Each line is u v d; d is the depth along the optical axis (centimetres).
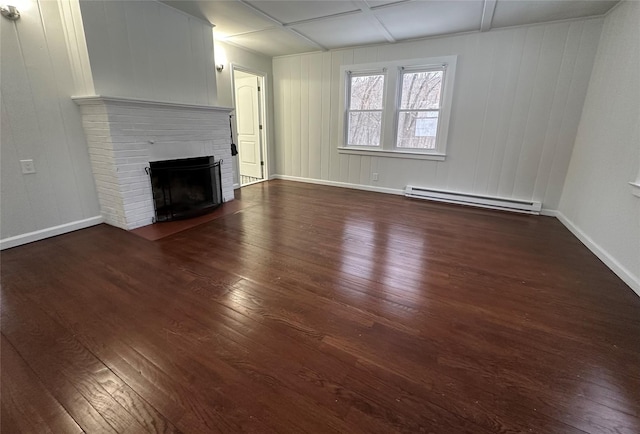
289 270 242
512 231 341
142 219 334
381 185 521
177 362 149
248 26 391
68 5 269
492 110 411
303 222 360
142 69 314
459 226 355
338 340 165
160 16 324
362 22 373
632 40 265
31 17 263
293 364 148
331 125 541
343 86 510
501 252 283
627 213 240
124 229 323
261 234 320
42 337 165
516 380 140
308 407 126
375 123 506
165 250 276
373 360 151
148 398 129
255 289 214
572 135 375
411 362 150
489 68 401
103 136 295
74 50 281
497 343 164
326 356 154
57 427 117
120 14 289
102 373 142
